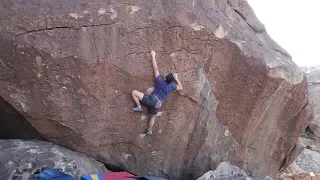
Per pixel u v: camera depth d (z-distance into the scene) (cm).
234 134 723
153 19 561
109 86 568
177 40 586
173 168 699
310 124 1215
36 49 505
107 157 638
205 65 629
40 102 545
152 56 573
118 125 609
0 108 584
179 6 577
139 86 588
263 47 689
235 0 684
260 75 663
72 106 561
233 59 643
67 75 535
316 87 1250
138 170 673
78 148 605
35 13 500
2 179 505
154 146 664
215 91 664
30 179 514
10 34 496
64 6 512
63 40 517
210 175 621
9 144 559
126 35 552
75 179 539
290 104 746
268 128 759
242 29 677
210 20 605
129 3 546
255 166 784
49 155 553
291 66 710
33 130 586
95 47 535
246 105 694
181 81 616
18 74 520
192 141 693
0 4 491
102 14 530
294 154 841
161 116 639
